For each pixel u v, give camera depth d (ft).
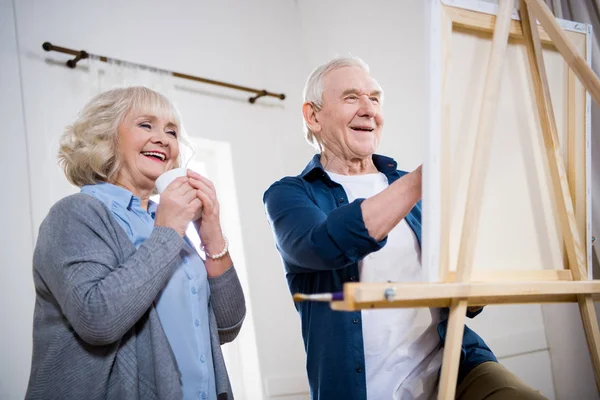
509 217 3.17
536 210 3.27
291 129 9.74
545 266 3.26
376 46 8.19
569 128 3.46
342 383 3.44
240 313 3.72
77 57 7.50
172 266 3.23
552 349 6.03
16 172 6.82
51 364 2.81
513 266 3.13
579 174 3.42
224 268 3.61
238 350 8.24
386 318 3.62
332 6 9.44
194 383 3.08
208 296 3.53
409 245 3.81
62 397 2.74
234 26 9.64
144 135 3.47
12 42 7.18
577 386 5.77
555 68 3.45
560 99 3.46
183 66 8.82
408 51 7.54
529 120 3.29
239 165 8.94
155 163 3.51
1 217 6.59
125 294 2.72
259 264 8.64
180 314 3.17
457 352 2.55
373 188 4.07
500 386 3.41
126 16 8.41
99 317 2.65
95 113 3.50
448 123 2.68
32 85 7.22
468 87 2.89
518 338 6.32
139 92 3.60
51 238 2.89
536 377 6.15
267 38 9.99
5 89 6.98
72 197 3.08
